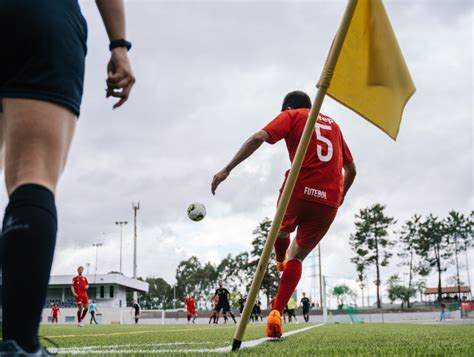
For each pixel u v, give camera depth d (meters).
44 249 1.28
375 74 2.85
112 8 1.73
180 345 3.76
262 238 92.00
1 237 1.30
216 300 27.84
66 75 1.47
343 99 2.78
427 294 101.81
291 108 4.63
